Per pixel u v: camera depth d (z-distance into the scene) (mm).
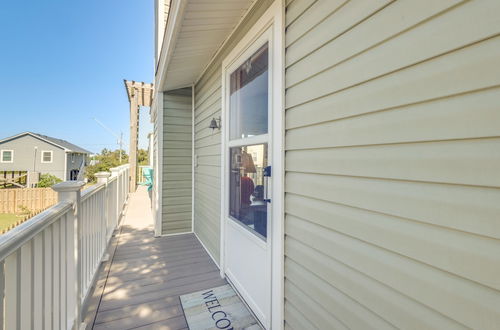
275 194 1613
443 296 752
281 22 1512
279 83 1552
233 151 2398
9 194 8859
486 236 660
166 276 2588
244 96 2141
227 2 1885
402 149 857
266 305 1741
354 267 1046
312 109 1274
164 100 3869
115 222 4152
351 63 1044
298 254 1400
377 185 945
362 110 997
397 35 867
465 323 702
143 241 3648
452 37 723
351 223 1059
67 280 1591
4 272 851
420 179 804
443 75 743
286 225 1502
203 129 3436
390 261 901
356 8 1019
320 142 1226
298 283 1401
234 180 2377
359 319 1022
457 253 719
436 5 759
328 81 1167
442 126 746
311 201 1295
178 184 3988
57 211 1308
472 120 683
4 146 20719
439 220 757
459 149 711
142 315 1950
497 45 639
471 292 691
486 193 661
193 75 3451
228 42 2455
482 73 664
